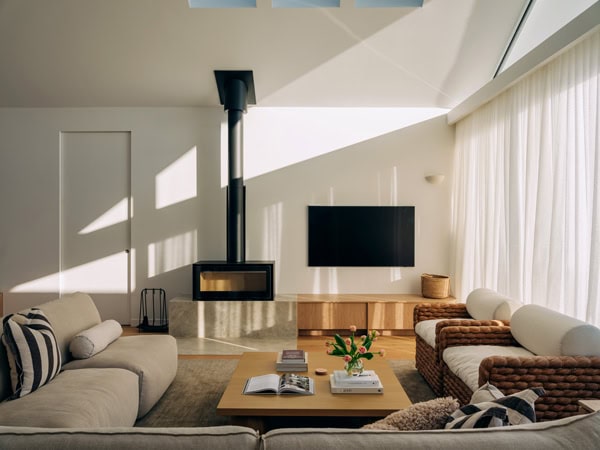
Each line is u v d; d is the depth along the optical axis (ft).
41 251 18.52
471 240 16.55
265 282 17.17
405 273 18.58
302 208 18.49
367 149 18.48
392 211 18.40
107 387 8.32
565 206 10.71
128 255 18.62
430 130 18.49
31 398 7.60
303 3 13.60
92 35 14.57
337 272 18.57
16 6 13.48
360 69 15.94
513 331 10.44
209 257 18.42
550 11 12.60
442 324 11.08
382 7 13.48
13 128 18.45
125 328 18.13
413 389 11.70
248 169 18.44
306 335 17.30
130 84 16.92
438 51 15.05
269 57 15.42
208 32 14.38
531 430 3.53
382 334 17.16
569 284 10.68
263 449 3.39
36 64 15.89
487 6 13.39
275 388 8.57
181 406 10.54
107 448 3.40
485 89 14.64
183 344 15.96
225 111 17.53
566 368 8.04
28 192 18.52
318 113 18.45
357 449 3.33
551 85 11.44
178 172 18.40
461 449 3.32
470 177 16.53
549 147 11.64
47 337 8.49
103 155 18.62
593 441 3.36
